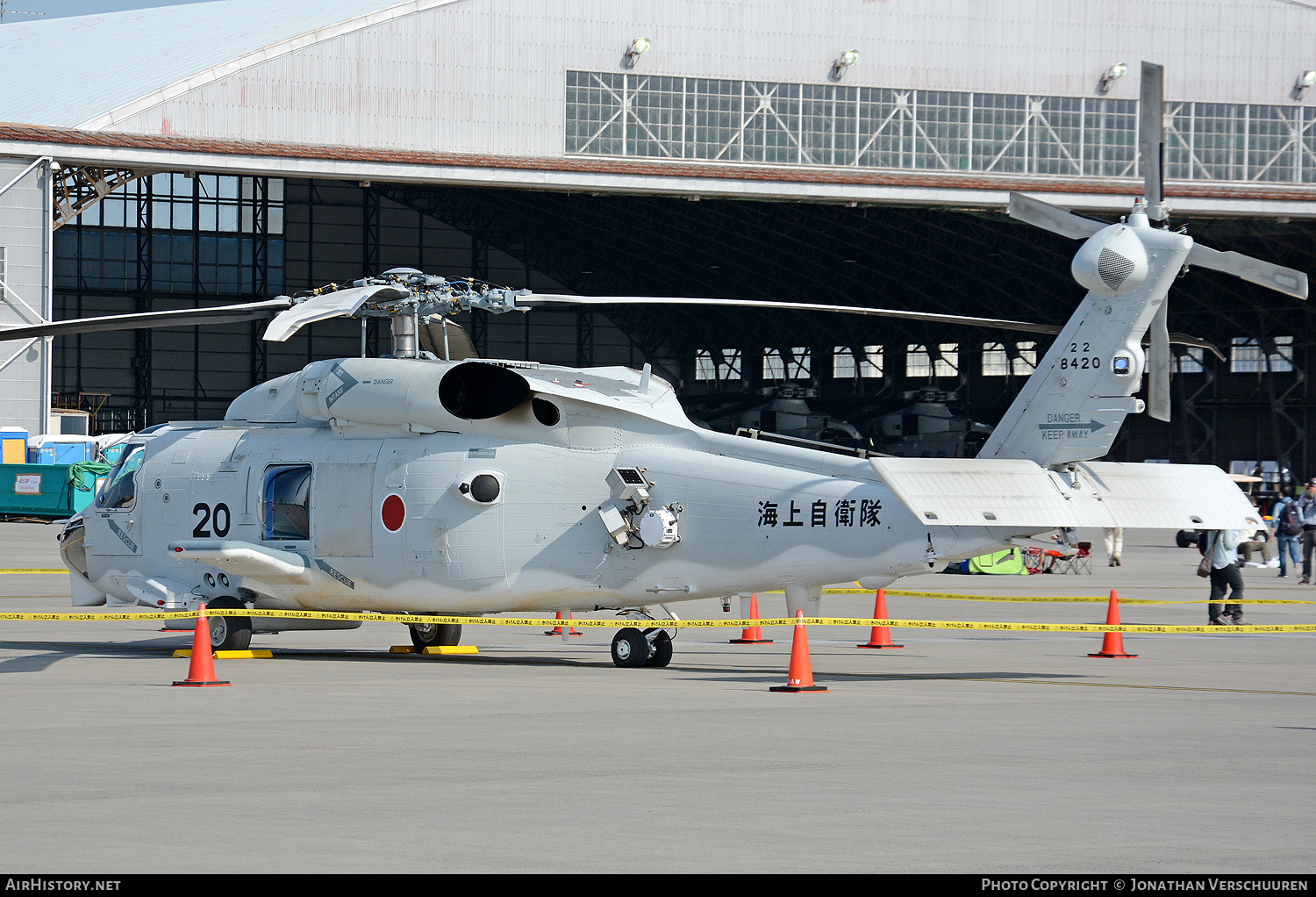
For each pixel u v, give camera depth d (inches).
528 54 6717.5
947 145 7091.5
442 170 6284.5
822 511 1718.8
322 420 1947.6
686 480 1786.4
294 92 6461.6
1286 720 1379.2
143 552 2044.8
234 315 1711.4
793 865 781.9
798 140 6998.0
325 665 1833.2
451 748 1162.0
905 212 7839.6
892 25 7057.1
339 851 807.7
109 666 1791.3
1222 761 1133.1
